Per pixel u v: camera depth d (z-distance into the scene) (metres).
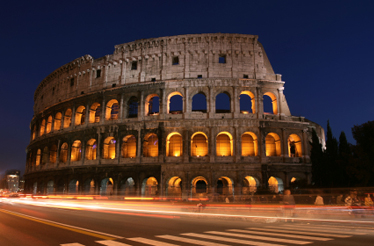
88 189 76.19
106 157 75.00
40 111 99.69
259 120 67.81
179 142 70.69
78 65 85.81
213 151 66.38
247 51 72.56
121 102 74.31
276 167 66.31
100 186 71.94
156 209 47.19
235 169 65.38
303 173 68.19
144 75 74.25
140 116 71.31
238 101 69.19
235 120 67.44
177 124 68.12
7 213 36.34
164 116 69.31
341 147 58.88
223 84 69.75
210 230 22.67
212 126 67.44
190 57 72.50
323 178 56.84
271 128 68.81
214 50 72.12
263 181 65.06
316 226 25.67
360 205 33.34
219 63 71.62
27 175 98.88
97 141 74.62
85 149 77.75
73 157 81.50
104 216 33.75
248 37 72.88
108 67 79.44
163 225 25.61
